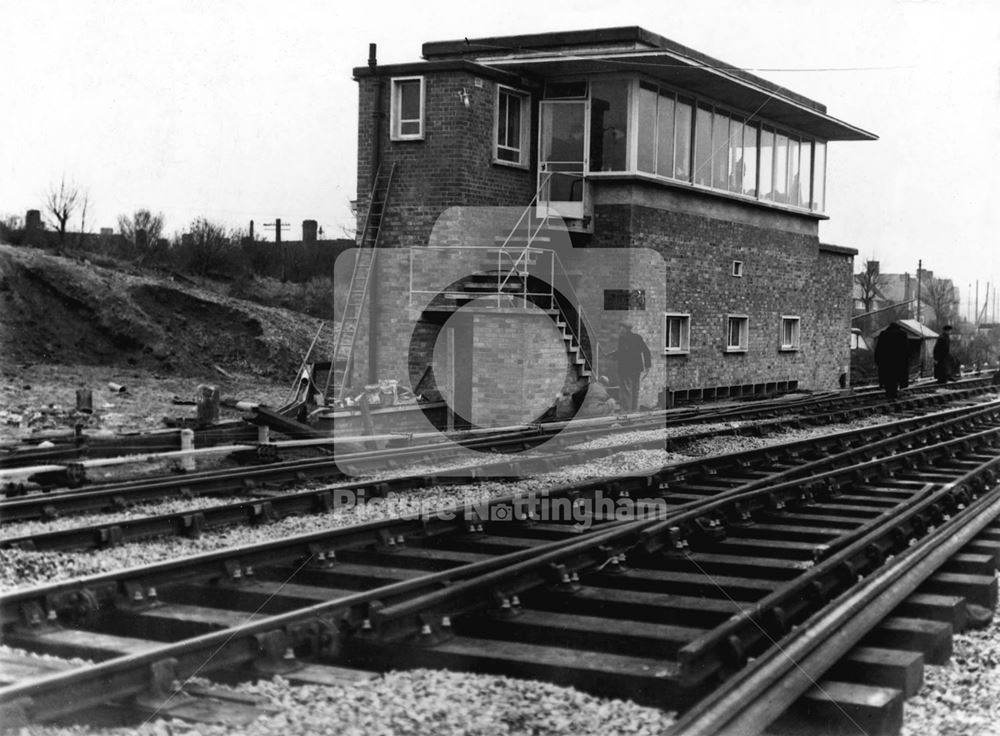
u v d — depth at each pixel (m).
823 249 31.78
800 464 14.71
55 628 6.67
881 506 11.69
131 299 26.06
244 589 7.72
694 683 5.56
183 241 33.50
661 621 7.14
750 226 27.50
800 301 30.44
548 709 5.51
